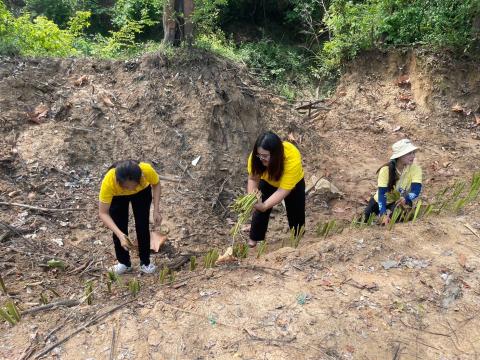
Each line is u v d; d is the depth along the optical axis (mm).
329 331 3043
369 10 9680
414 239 4125
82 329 3111
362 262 3771
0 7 7770
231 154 6316
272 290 3438
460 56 8648
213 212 5555
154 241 4734
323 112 8648
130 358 2854
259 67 10906
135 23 10109
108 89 6367
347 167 7062
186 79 6527
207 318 3156
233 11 13320
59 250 4414
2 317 3281
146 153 5883
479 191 5523
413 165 4348
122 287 3789
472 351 2943
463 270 3695
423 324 3139
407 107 8578
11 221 4570
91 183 5320
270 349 2896
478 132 8172
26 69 6219
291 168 3730
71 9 13328
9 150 5281
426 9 9258
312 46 12633
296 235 4523
